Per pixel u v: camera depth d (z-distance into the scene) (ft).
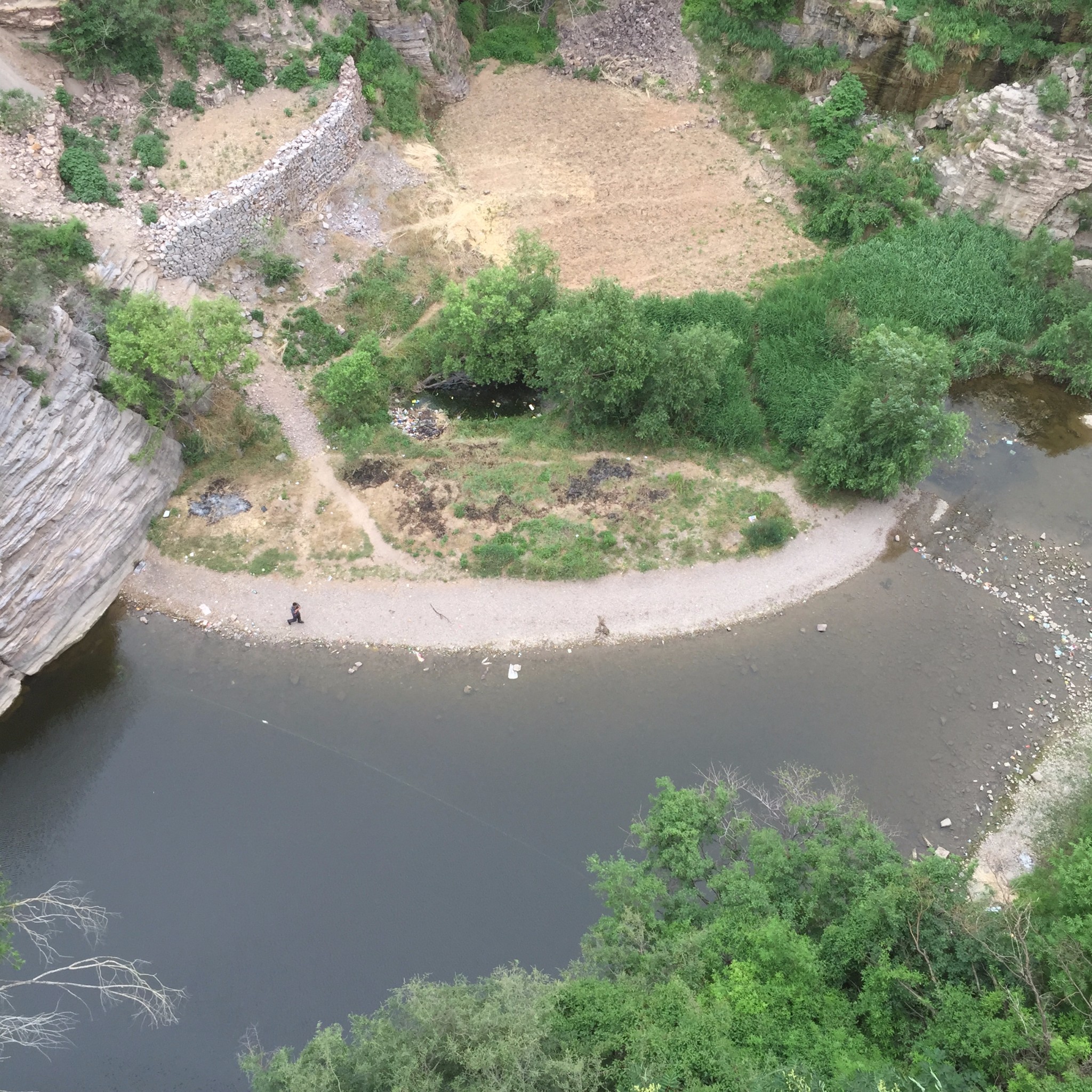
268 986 94.48
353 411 143.43
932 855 79.25
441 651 121.70
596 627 124.26
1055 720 115.34
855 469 132.77
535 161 188.24
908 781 109.81
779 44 187.42
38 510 112.88
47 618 117.91
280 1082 67.56
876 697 118.11
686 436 144.97
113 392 125.90
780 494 139.33
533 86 201.87
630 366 133.18
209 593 126.93
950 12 173.06
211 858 102.99
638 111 196.54
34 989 93.35
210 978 94.84
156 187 146.00
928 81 176.55
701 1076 67.15
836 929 78.54
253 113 158.30
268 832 105.09
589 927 98.27
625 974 76.64
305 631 123.44
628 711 116.37
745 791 107.76
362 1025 76.28
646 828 89.51
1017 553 134.92
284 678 119.44
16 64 140.97
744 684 119.44
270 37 161.99
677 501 136.67
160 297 134.72
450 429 146.82
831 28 181.27
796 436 141.79
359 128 169.48
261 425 140.67
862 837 83.46
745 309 159.53
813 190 179.22
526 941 97.35
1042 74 169.37
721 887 81.15
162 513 134.10
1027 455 148.66
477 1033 67.97
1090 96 160.56
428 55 185.98
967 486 143.74
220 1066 89.97
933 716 116.06
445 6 190.19
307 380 149.28
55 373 115.44
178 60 155.12
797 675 120.47
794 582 130.11
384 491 136.36
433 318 159.53
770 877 81.10
